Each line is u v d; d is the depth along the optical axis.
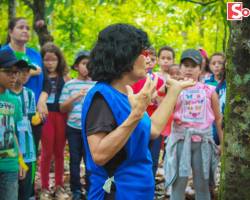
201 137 4.84
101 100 2.44
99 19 12.23
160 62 6.50
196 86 4.89
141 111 2.29
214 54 6.80
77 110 5.92
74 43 10.87
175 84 2.79
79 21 10.20
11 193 3.98
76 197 5.84
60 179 6.24
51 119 6.17
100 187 2.50
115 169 2.48
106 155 2.34
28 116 4.80
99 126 2.39
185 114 4.85
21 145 4.50
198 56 4.93
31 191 4.88
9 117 4.00
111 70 2.48
